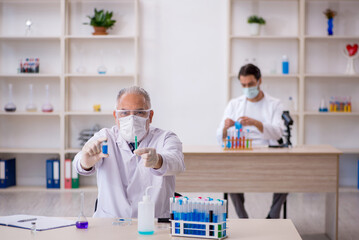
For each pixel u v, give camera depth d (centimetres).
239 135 403
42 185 619
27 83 614
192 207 187
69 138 614
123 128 230
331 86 610
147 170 235
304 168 386
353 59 604
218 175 386
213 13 602
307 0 596
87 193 575
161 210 235
